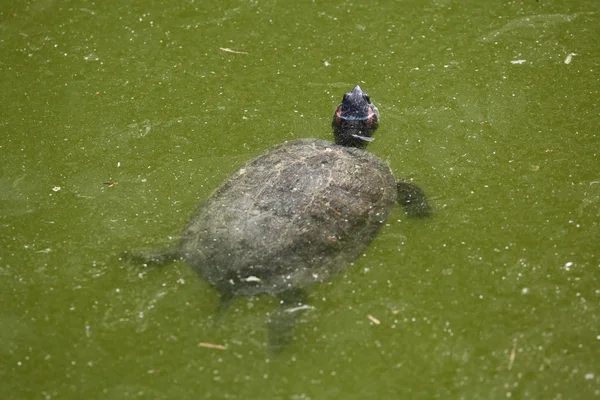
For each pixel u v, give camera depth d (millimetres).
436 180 8062
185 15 11469
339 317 6309
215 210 6719
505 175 8070
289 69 10219
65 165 8492
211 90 9836
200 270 6305
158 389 5797
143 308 6434
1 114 9367
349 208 6816
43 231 7434
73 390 5793
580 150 8352
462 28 10906
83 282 6750
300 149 7590
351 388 5777
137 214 7609
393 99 9508
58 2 11781
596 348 5945
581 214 7406
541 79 9664
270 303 6316
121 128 9125
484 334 6164
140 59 10477
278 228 6367
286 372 5902
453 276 6742
